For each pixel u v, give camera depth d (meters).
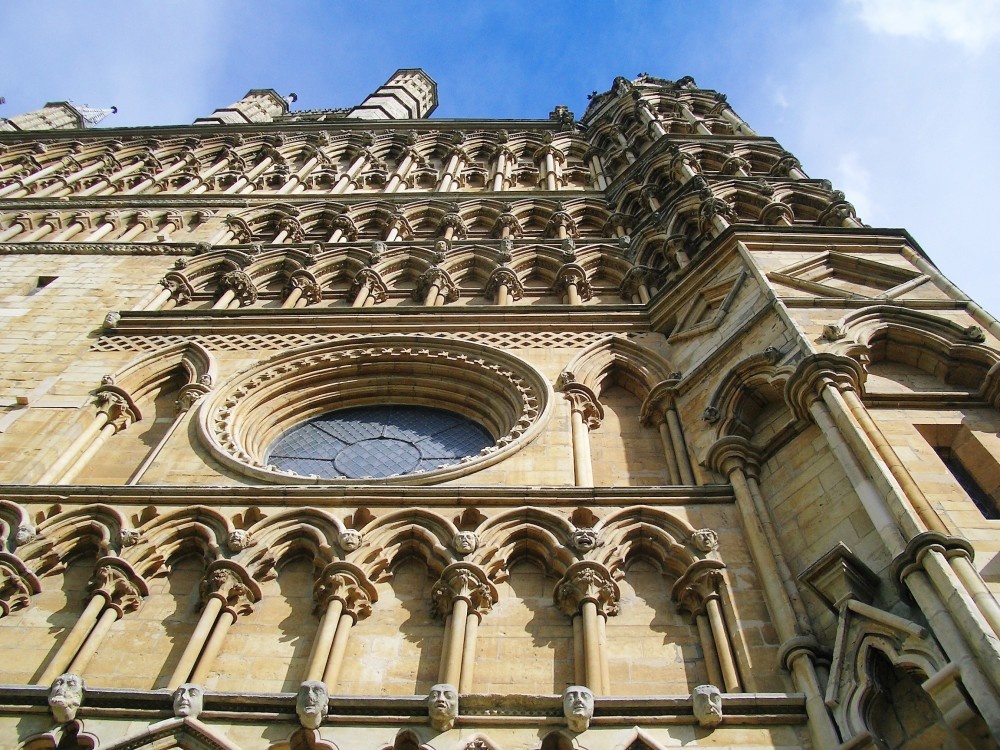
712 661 11.24
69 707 10.11
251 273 23.97
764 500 13.52
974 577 9.33
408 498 13.66
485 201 30.23
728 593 11.91
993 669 8.34
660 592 12.51
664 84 44.91
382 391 18.89
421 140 39.41
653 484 15.44
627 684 11.03
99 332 20.36
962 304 15.88
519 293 23.11
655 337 19.58
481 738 9.79
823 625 11.00
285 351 19.12
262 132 40.47
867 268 18.05
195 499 13.69
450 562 12.44
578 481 14.94
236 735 9.96
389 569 12.77
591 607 11.80
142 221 28.12
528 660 11.36
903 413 13.35
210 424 16.69
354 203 30.03
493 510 13.48
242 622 11.97
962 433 13.02
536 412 16.86
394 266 24.64
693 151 29.95
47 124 52.66
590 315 20.22
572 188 34.25
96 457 16.41
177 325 20.36
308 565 12.95
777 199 23.56
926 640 9.27
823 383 13.19
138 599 12.27
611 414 17.70
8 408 17.16
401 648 11.53
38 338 20.08
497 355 18.86
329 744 9.80
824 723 9.65
